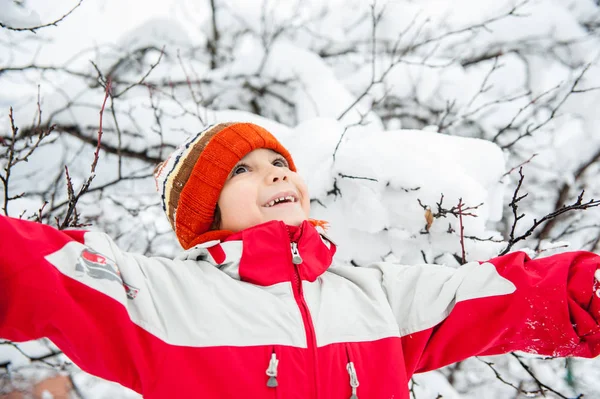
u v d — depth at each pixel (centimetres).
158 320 138
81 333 124
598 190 432
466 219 244
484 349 163
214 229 189
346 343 150
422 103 422
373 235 264
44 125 333
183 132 347
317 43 476
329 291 165
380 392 146
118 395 359
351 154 259
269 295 154
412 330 166
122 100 362
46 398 333
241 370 136
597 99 432
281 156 205
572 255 162
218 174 184
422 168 250
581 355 158
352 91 423
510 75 458
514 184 439
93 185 374
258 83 405
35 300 118
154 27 432
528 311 156
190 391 133
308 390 139
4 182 216
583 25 478
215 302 147
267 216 179
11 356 291
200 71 418
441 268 178
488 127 437
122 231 398
